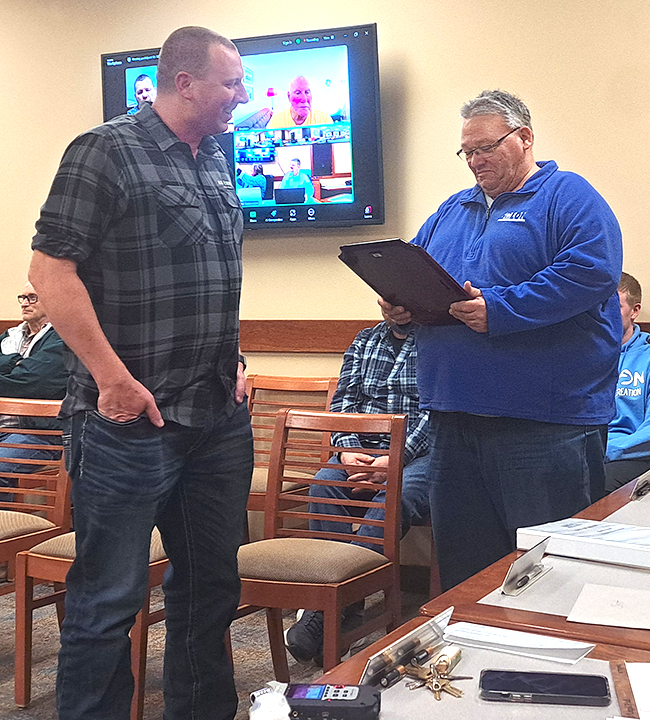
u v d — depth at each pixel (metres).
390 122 3.68
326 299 3.82
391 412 3.23
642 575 1.18
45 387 3.78
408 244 1.83
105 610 1.74
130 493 1.74
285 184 3.76
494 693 0.82
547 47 3.43
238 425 1.95
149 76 3.93
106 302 1.75
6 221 4.44
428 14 3.60
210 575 1.95
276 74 3.73
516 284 2.05
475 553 2.16
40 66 4.32
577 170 3.41
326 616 2.20
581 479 2.05
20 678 2.46
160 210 1.75
